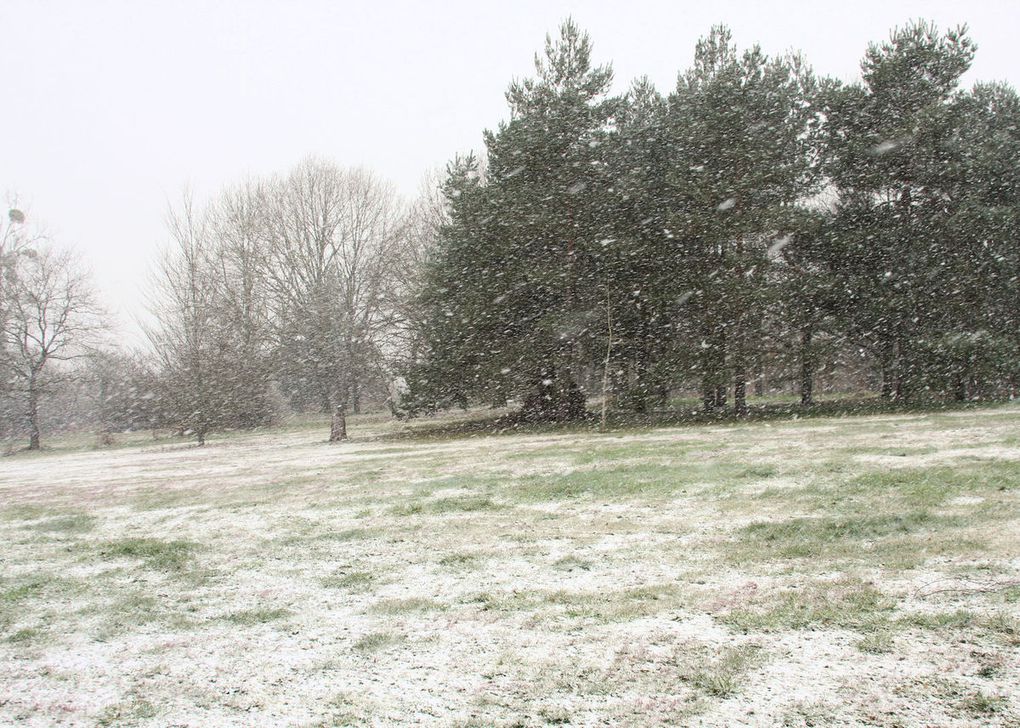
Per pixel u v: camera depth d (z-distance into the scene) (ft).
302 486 43.93
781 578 18.15
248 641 16.42
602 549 22.72
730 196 79.10
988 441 39.73
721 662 13.19
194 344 106.01
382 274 107.45
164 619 18.57
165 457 82.74
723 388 97.45
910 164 80.43
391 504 34.55
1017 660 12.26
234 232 124.36
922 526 21.98
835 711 11.05
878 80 82.38
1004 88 83.20
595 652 14.17
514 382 86.58
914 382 79.25
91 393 159.12
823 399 112.37
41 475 69.05
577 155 84.12
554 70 91.81
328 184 116.26
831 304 81.61
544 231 83.25
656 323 84.23
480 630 16.01
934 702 11.09
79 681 14.60
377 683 13.46
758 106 82.53
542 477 39.68
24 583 23.39
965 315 78.43
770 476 33.78
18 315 128.57
